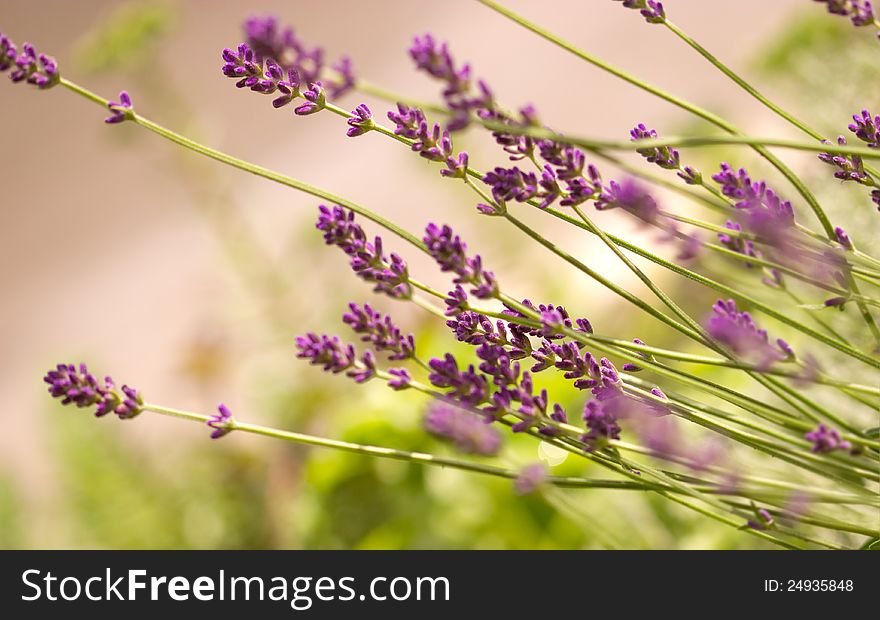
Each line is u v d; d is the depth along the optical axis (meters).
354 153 5.03
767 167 1.14
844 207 1.08
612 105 4.12
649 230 0.91
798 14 1.66
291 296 2.56
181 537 2.12
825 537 0.99
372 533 1.54
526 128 0.87
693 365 1.26
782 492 0.90
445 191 2.14
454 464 0.91
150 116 2.84
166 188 5.60
